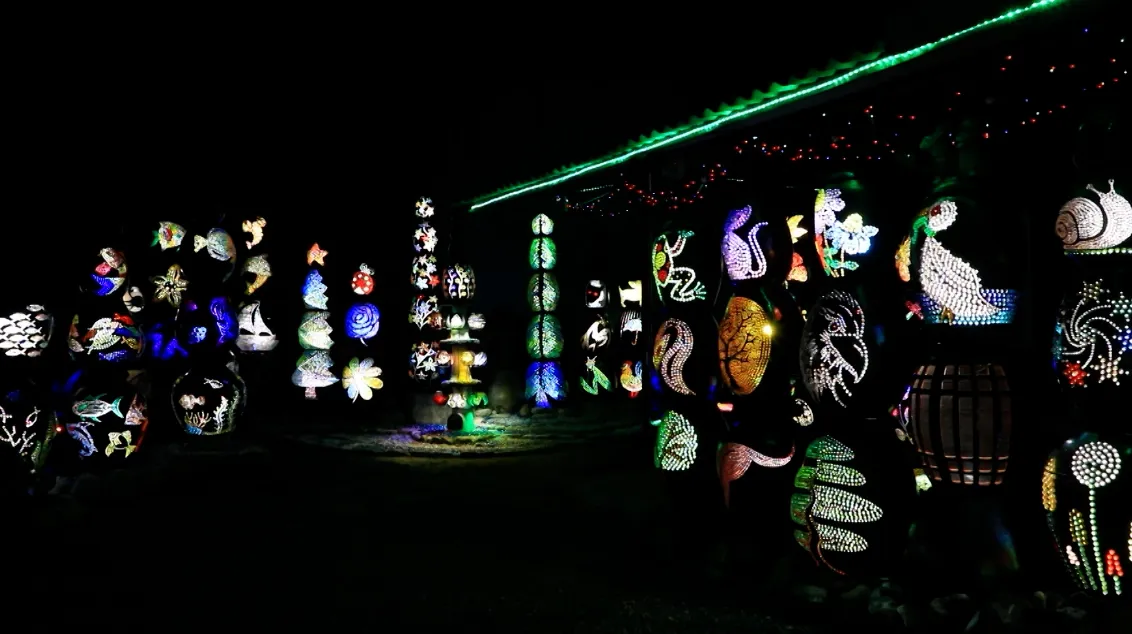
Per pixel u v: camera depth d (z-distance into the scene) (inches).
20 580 211.0
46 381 286.8
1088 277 159.8
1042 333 185.3
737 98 214.7
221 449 404.5
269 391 573.6
